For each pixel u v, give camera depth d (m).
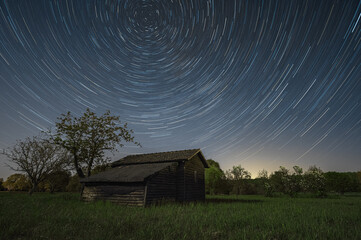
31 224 6.43
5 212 8.07
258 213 9.71
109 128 22.92
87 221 7.02
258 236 5.54
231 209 11.48
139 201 14.17
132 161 20.30
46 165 23.83
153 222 7.21
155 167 16.53
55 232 5.52
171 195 16.78
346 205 14.53
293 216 8.91
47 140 21.83
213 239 5.45
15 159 22.75
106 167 22.39
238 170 32.12
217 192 38.00
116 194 15.13
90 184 16.42
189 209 11.12
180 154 19.48
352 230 6.31
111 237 5.21
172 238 5.27
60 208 10.29
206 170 37.16
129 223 6.80
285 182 31.33
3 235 5.19
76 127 21.69
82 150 21.64
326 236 5.59
